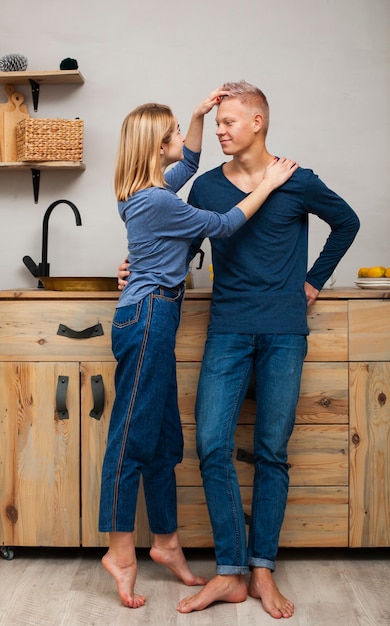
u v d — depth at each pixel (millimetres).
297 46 2881
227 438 2078
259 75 2889
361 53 2879
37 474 2363
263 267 2100
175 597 2076
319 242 2902
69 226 2932
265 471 2109
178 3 2889
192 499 2340
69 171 2910
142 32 2891
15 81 2857
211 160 2896
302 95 2889
